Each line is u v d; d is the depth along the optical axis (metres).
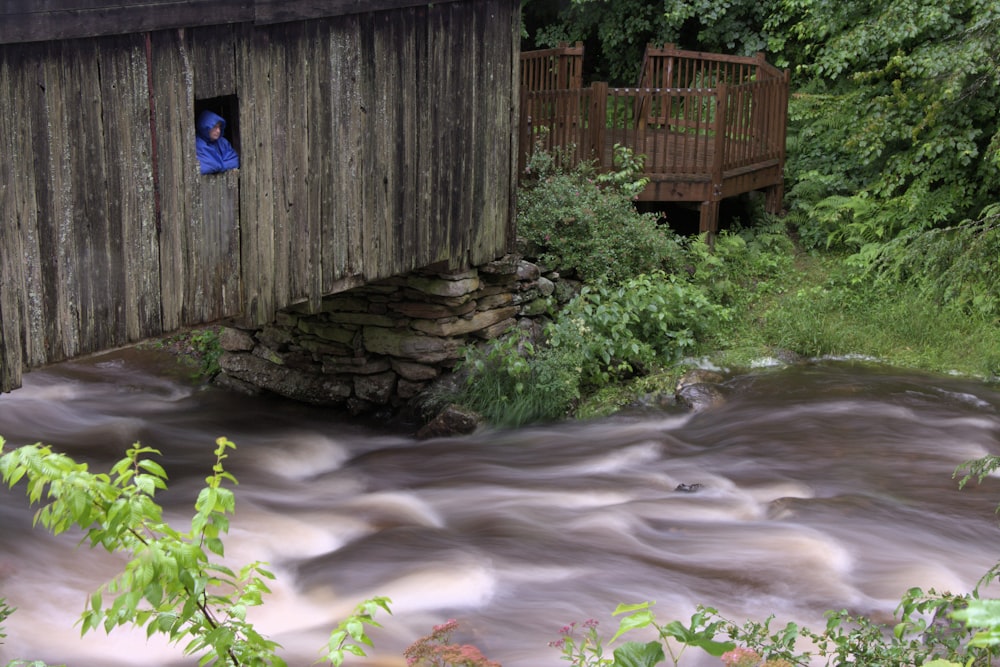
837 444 9.66
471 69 10.12
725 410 10.70
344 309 11.02
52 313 6.91
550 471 9.48
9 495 8.33
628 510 8.41
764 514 8.32
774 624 6.51
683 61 19.12
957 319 12.65
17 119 6.52
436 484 9.26
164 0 7.14
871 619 6.48
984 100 13.45
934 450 9.49
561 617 6.62
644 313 11.97
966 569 7.25
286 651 6.22
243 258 8.20
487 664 3.32
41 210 6.74
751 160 14.25
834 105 15.34
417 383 11.02
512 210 11.09
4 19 6.26
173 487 9.09
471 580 7.18
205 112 7.98
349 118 8.89
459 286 10.55
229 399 11.62
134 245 7.37
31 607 6.64
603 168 13.45
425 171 9.80
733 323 12.84
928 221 13.77
